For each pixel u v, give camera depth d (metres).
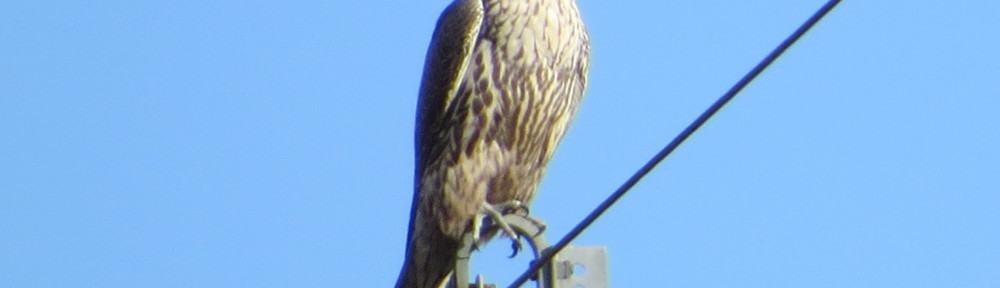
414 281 13.59
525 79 13.35
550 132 13.63
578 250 10.18
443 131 13.54
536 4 13.38
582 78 13.90
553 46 13.38
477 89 13.42
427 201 13.55
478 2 13.59
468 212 13.36
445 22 13.72
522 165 13.62
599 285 10.14
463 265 12.56
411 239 13.66
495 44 13.41
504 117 13.41
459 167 13.43
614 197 8.97
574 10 13.59
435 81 13.63
